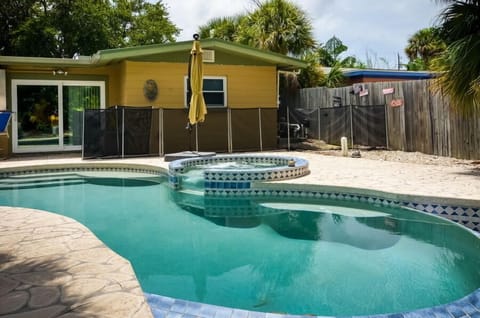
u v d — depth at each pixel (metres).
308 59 16.98
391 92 11.62
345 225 5.11
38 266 2.81
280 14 16.08
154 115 11.05
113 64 12.55
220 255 4.06
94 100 12.80
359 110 12.29
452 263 3.73
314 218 5.47
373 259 3.87
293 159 8.49
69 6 19.19
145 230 5.00
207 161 9.34
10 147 11.82
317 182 6.39
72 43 19.23
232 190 6.86
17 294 2.34
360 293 3.08
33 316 2.06
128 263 2.88
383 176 6.86
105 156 10.33
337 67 18.30
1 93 11.09
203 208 6.17
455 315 2.34
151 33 23.81
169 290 3.20
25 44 18.23
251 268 3.70
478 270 3.55
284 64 13.26
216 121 11.89
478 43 6.03
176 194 7.21
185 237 4.70
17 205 6.32
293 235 4.74
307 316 2.30
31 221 4.11
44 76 12.19
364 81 19.64
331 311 2.81
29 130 12.09
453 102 6.77
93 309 2.15
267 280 3.38
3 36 18.78
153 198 6.91
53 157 10.82
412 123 10.91
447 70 6.69
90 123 10.16
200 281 3.36
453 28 6.60
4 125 9.66
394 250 4.13
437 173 7.11
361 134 12.27
